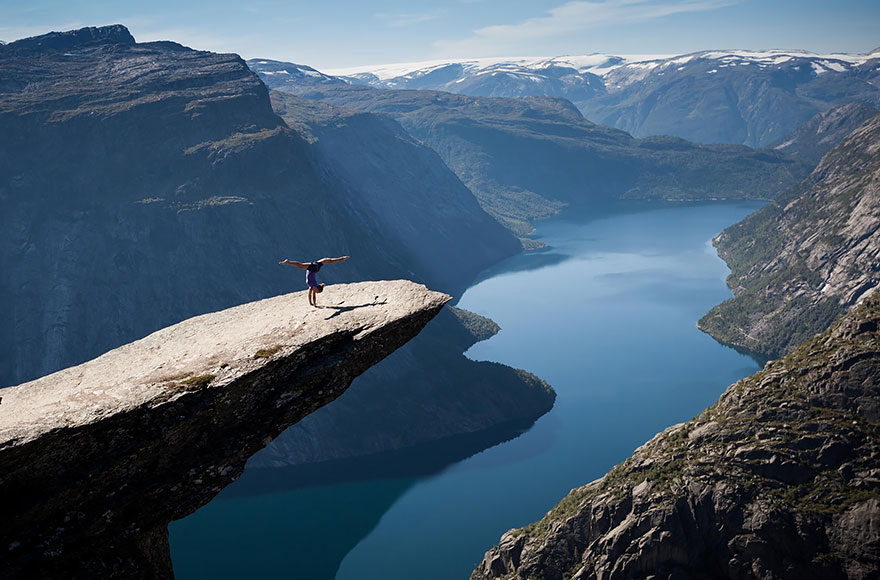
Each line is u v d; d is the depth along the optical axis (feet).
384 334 98.27
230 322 107.24
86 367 95.25
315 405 97.19
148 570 89.45
